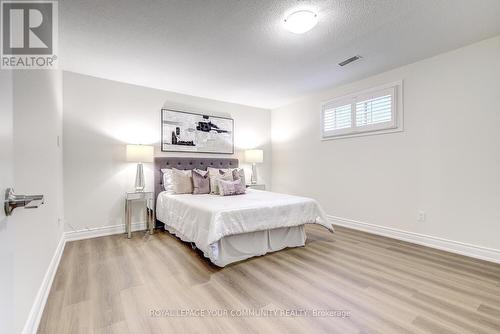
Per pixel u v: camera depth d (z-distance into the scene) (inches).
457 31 90.0
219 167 175.2
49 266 78.2
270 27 86.7
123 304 66.6
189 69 123.1
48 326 57.4
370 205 136.6
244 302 67.8
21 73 56.1
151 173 149.3
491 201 95.2
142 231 141.5
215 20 82.2
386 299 69.0
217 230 87.3
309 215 115.6
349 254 103.9
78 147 126.4
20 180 55.4
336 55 108.9
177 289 74.7
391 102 125.1
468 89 100.7
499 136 93.3
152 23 83.4
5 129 32.5
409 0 72.7
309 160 173.6
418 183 116.4
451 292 72.5
